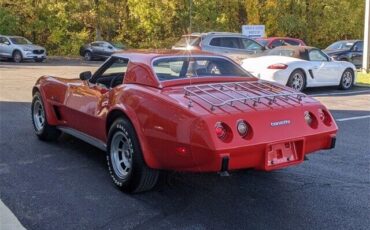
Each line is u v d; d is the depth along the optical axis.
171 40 36.09
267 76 13.30
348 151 6.99
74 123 6.46
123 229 4.20
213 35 17.98
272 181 5.59
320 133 4.85
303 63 13.77
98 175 5.69
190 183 5.47
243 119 4.39
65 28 35.75
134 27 36.62
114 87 5.56
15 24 34.34
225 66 5.86
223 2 36.75
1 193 5.02
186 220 4.42
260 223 4.37
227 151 4.21
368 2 18.56
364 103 12.13
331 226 4.31
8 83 15.45
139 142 4.80
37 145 7.05
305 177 5.74
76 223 4.31
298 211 4.66
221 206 4.79
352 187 5.38
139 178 4.87
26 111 9.96
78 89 6.25
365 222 4.41
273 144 4.46
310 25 38.19
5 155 6.49
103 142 5.79
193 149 4.29
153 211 4.62
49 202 4.80
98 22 35.81
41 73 20.09
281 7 36.91
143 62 5.36
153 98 4.76
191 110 4.39
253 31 25.83
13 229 4.15
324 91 14.59
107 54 32.16
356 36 39.56
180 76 5.39
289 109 4.73
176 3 35.19
